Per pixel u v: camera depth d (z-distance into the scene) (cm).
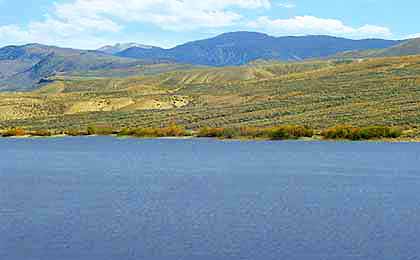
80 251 4303
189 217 5562
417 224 5172
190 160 11725
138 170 10125
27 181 8581
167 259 4088
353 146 14025
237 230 4950
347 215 5628
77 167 10762
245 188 7644
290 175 9119
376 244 4453
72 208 6106
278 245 4456
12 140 18700
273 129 16638
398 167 9994
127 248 4388
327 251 4272
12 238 4691
